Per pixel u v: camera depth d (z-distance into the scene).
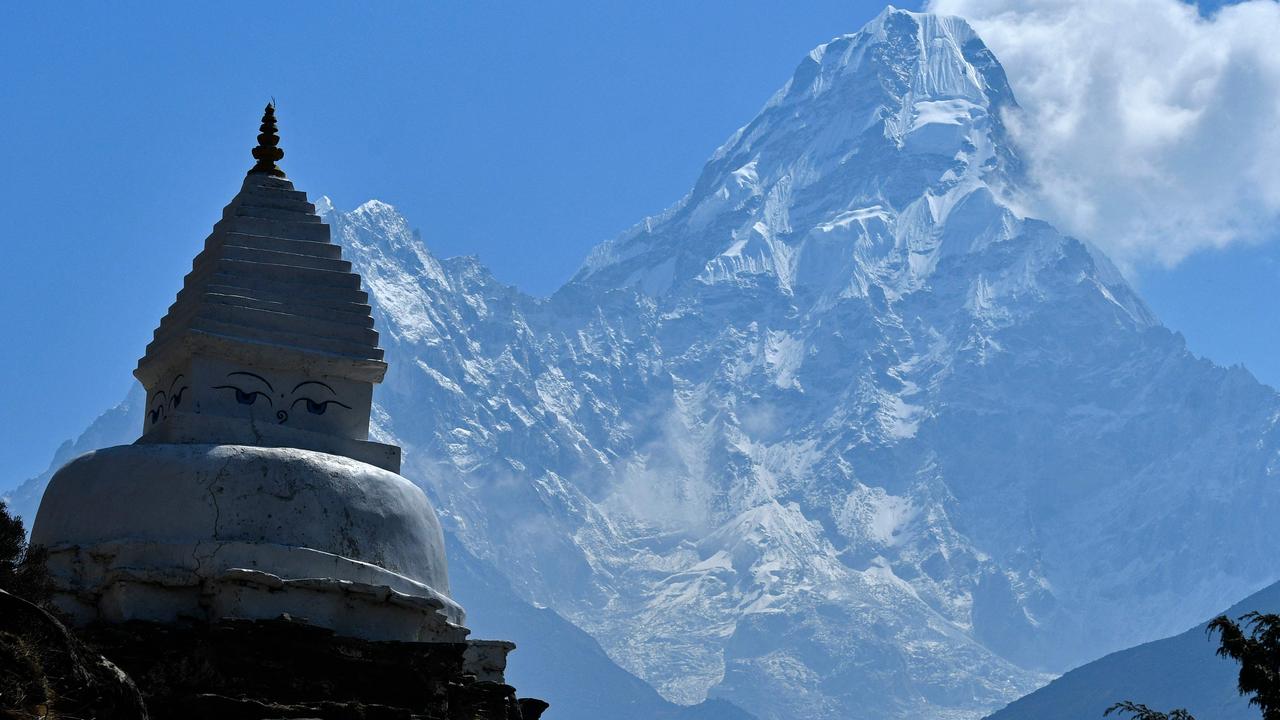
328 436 78.50
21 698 56.88
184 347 77.44
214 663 69.62
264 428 77.38
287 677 70.44
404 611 75.44
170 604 72.00
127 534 73.25
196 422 76.50
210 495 73.62
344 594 73.50
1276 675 66.88
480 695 75.44
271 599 72.31
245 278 79.50
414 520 77.75
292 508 74.44
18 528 70.81
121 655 70.12
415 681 72.88
